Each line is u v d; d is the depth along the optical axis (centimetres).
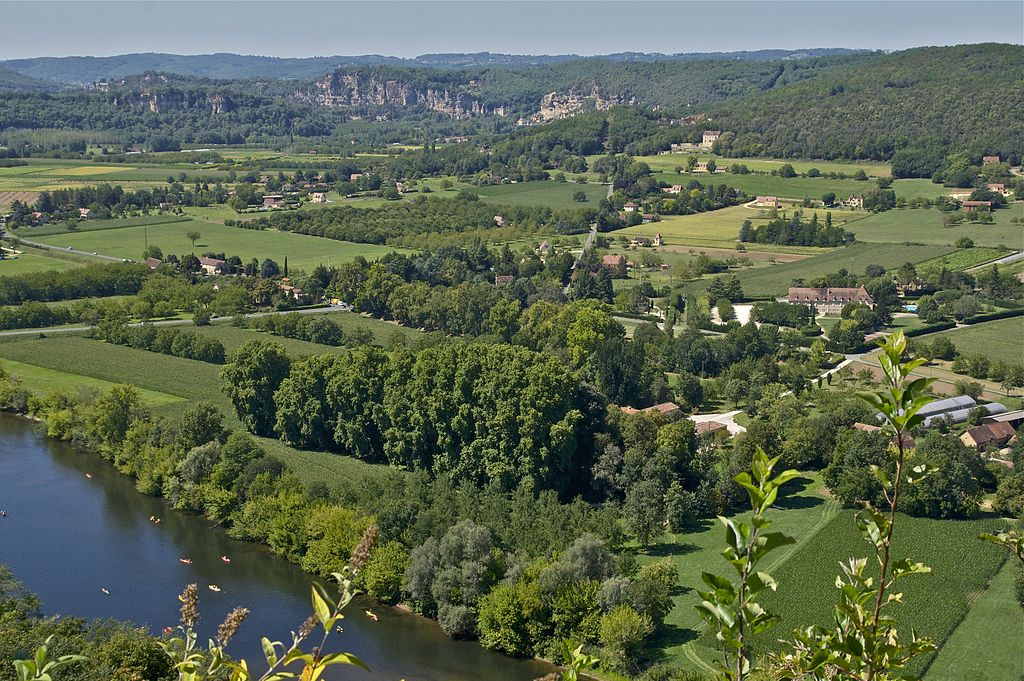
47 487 15562
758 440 15862
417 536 12612
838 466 15225
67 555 13012
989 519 14288
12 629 8056
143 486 15388
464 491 13975
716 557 13062
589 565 11456
